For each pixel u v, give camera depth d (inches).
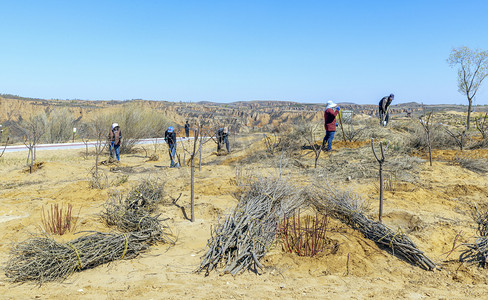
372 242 206.8
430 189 311.6
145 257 195.6
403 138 521.0
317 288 156.6
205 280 165.5
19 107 4020.7
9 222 247.6
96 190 334.6
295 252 198.1
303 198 264.7
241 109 4330.7
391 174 350.9
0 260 185.8
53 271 169.2
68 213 247.4
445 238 211.5
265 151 530.0
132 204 251.9
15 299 143.9
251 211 221.1
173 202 299.6
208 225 242.7
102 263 186.4
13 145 880.9
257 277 170.4
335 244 202.1
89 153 737.6
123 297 144.9
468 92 705.0
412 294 150.9
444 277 170.9
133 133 920.3
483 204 265.9
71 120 1019.3
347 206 232.4
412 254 187.0
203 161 572.7
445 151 483.2
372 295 149.1
